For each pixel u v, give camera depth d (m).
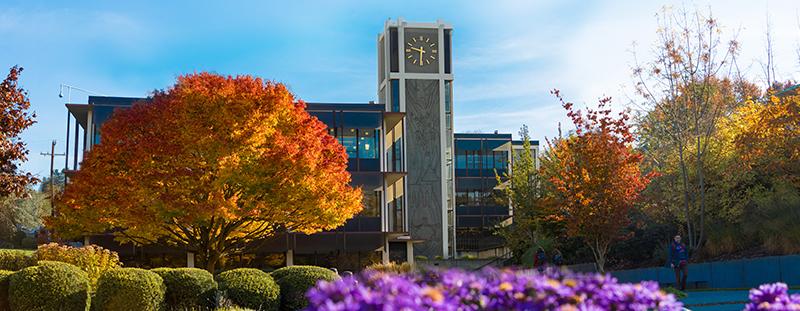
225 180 25.05
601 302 5.29
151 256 37.62
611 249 39.38
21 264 22.28
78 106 38.25
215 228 27.31
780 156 31.56
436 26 59.50
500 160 69.81
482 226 68.25
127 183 25.45
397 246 45.91
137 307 15.65
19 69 20.81
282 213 26.03
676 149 37.56
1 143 20.20
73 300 15.41
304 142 26.56
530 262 43.81
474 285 5.36
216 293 17.16
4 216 50.28
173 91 26.70
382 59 63.94
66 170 37.34
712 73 35.56
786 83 45.12
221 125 25.48
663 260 34.19
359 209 27.59
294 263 39.84
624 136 30.52
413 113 58.00
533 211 45.97
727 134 36.44
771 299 5.93
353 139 41.47
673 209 35.56
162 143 25.11
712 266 27.55
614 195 29.72
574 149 30.61
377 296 4.57
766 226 28.12
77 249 22.78
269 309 17.83
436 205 56.75
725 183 33.53
